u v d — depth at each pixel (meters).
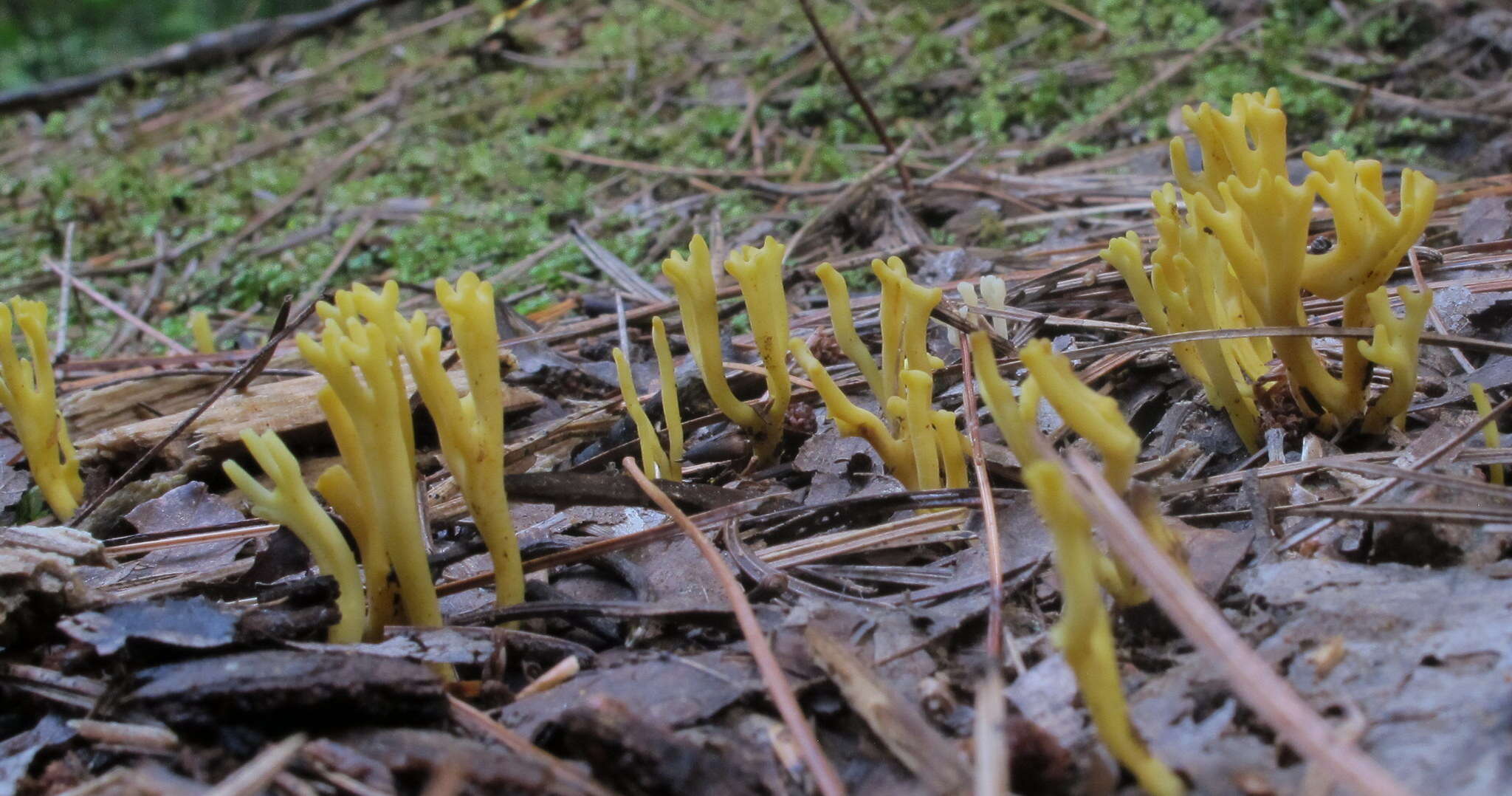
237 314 0.51
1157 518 0.22
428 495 0.30
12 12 1.51
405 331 0.23
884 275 0.26
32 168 0.82
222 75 0.96
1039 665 0.22
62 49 1.53
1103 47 0.64
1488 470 0.26
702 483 0.30
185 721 0.22
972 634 0.23
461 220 0.56
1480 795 0.19
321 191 0.65
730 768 0.21
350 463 0.23
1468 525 0.23
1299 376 0.27
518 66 0.82
